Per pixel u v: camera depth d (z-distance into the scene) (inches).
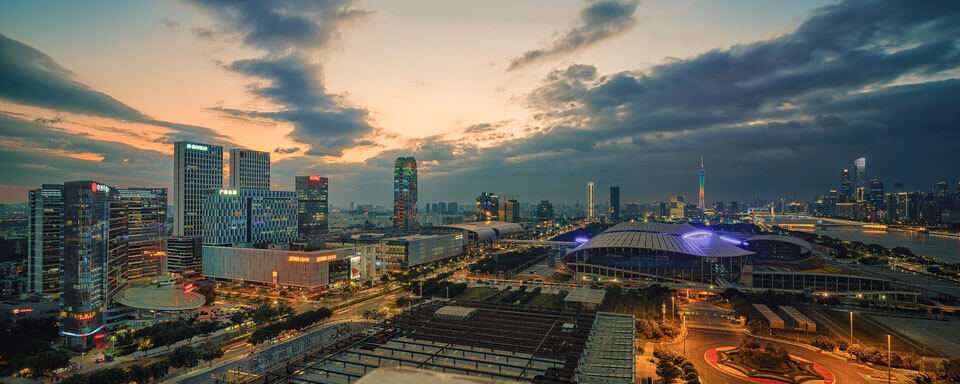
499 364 4468.5
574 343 5172.2
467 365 4530.0
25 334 7057.1
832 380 5595.5
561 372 4343.0
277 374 4520.2
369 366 4483.3
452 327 5753.0
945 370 5354.3
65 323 7308.1
